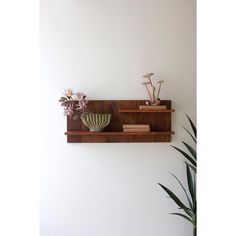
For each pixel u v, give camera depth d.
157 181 2.11
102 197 2.10
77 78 2.08
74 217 2.09
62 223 2.09
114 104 2.07
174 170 2.11
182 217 2.11
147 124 2.08
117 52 2.08
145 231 2.11
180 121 2.12
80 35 2.07
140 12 2.08
